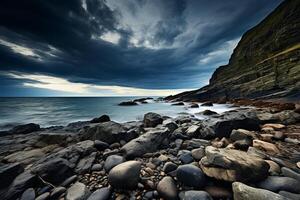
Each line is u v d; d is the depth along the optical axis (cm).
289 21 4981
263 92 3328
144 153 621
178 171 433
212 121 986
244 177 378
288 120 1026
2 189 436
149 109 3559
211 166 418
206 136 845
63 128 1669
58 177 466
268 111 1619
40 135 1005
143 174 464
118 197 378
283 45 4716
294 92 2614
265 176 389
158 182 422
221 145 691
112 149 729
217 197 358
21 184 423
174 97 7006
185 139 834
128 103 5006
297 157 533
